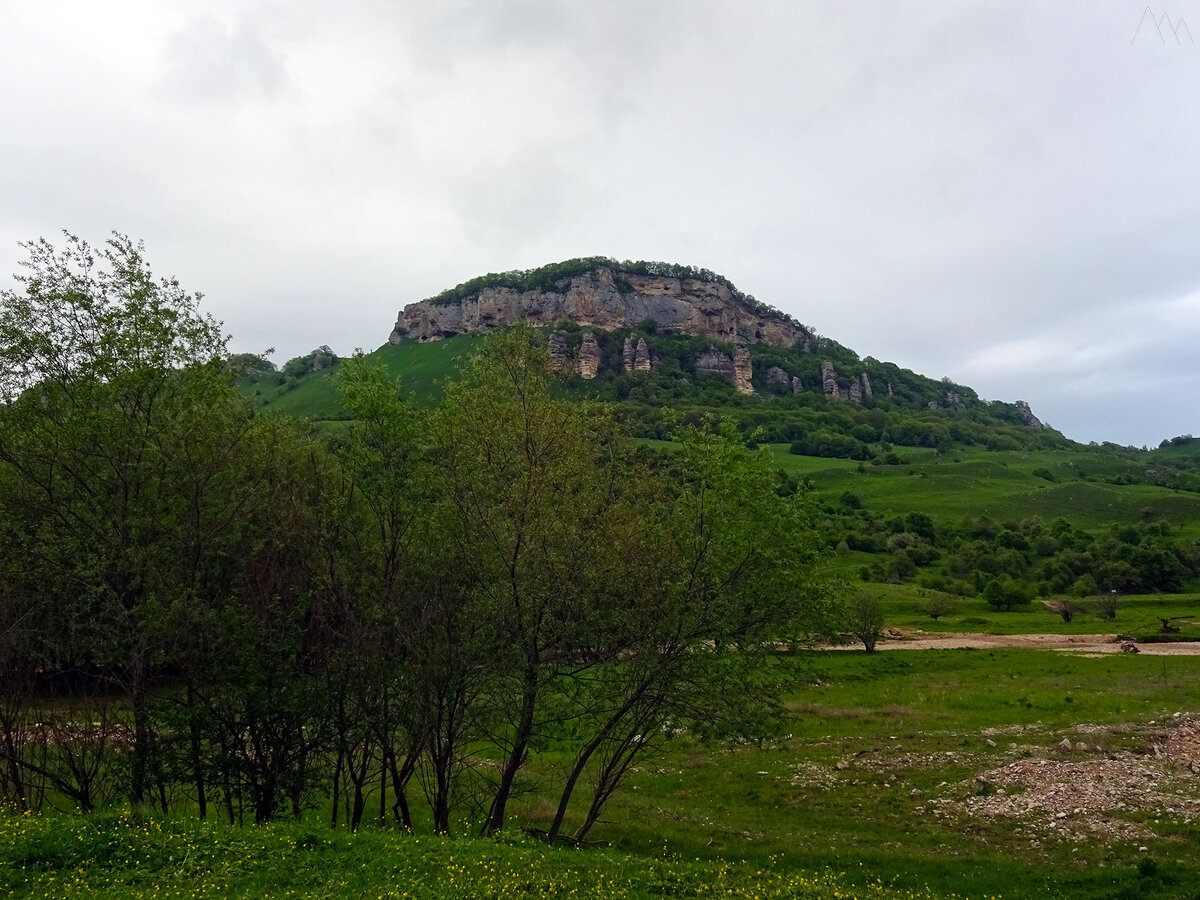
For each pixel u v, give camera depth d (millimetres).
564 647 19625
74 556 18297
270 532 20109
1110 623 79188
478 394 20500
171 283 20375
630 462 21953
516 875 13703
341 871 13414
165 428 19500
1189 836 19172
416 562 20000
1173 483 188250
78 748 19703
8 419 18609
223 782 19172
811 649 23656
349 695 19594
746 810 24578
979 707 38250
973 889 17359
